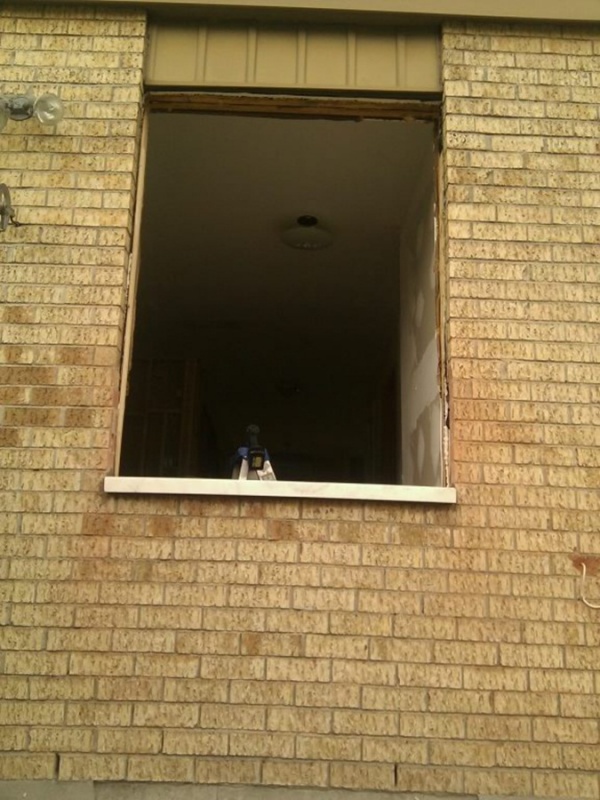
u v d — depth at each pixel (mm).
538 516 3771
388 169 5445
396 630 3654
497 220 4086
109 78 4219
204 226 6301
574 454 3838
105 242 4043
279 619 3660
